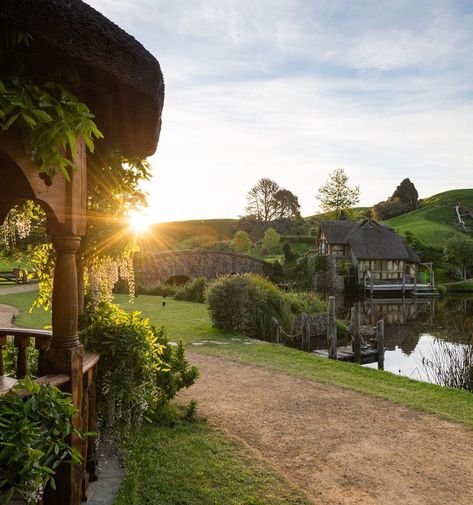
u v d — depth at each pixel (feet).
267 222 238.48
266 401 23.53
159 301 71.97
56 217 9.46
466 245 155.84
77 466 10.46
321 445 17.89
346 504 13.35
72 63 8.82
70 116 8.39
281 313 51.16
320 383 27.43
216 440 17.48
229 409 22.00
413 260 141.08
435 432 19.60
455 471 15.85
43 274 17.57
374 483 14.80
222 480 14.06
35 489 7.43
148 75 9.54
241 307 46.91
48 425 8.22
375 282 137.69
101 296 16.31
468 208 266.36
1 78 8.18
